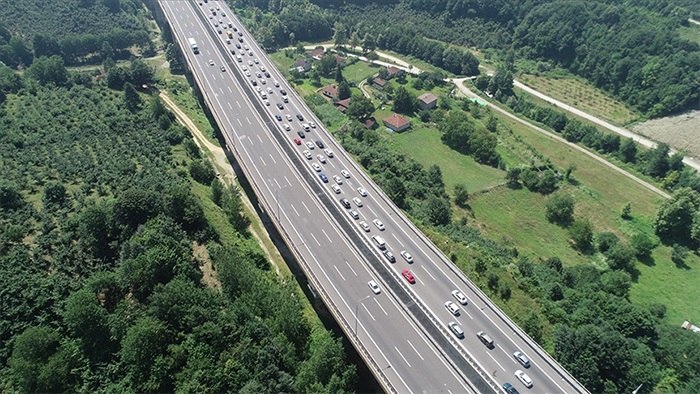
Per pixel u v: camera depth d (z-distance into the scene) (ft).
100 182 465.06
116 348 317.63
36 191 435.94
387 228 459.32
